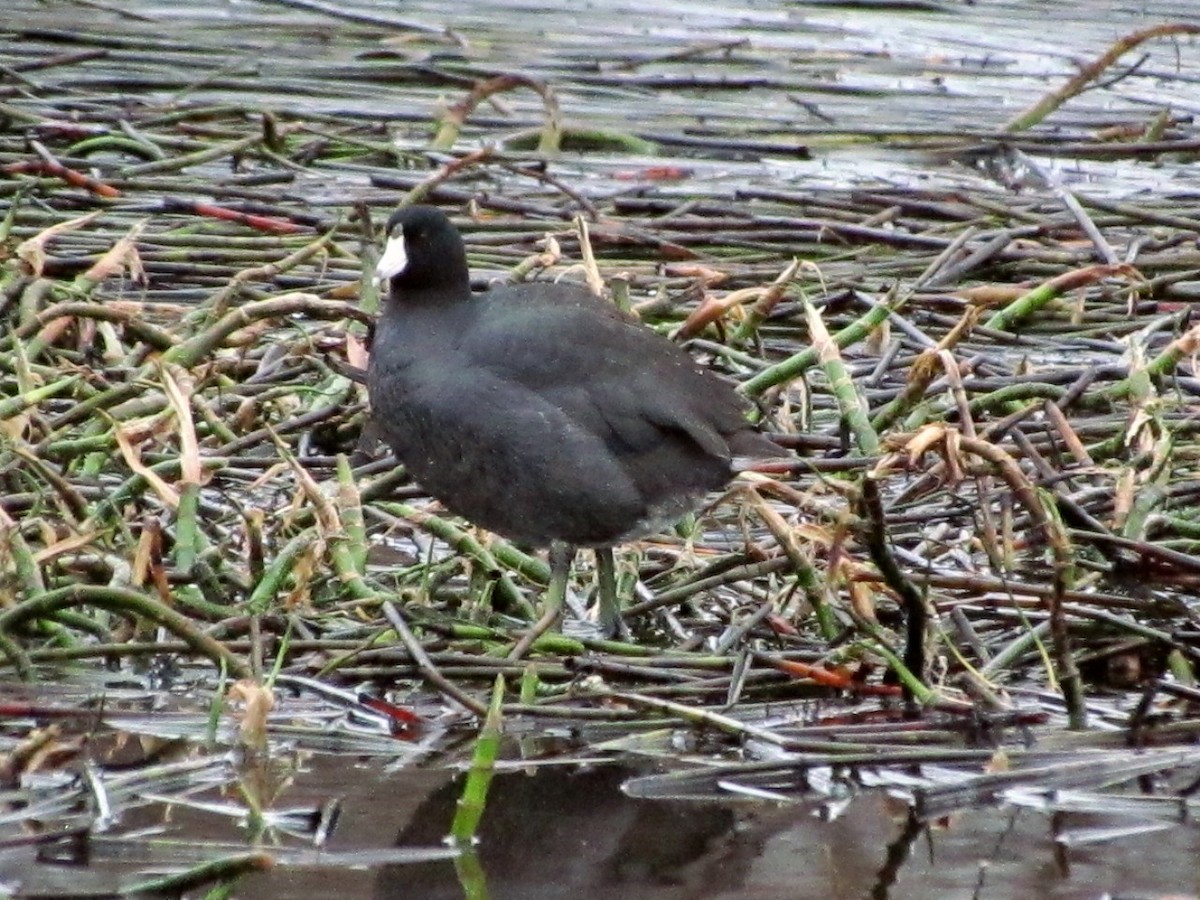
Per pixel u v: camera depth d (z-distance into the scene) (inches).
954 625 418.9
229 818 336.5
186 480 402.9
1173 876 318.3
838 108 876.0
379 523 454.9
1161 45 1001.5
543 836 330.3
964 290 604.4
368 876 314.7
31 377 434.0
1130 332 592.1
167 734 371.6
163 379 406.0
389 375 422.6
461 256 428.1
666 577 453.4
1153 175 790.5
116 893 304.3
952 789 354.0
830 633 405.4
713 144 804.0
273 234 645.3
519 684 393.4
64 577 416.2
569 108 860.0
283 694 388.2
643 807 345.4
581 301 430.3
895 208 701.3
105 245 619.5
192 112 792.3
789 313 586.9
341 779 353.7
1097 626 408.5
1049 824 341.1
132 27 959.0
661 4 1075.3
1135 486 436.5
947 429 373.1
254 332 482.3
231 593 427.8
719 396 430.3
